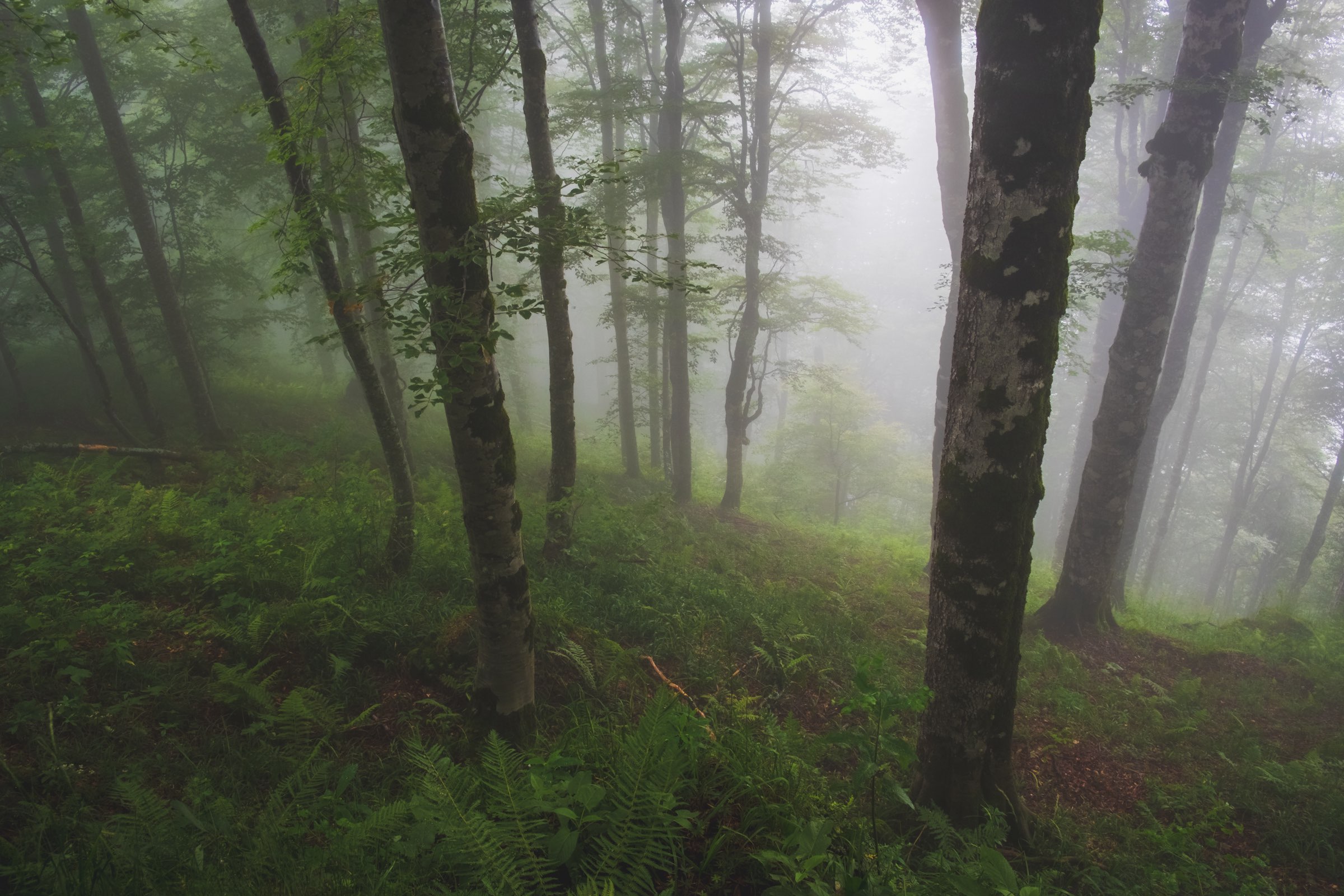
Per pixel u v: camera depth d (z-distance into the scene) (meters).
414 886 2.71
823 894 2.57
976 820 4.97
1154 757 6.89
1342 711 8.22
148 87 14.43
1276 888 5.07
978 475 4.73
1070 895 4.43
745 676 7.16
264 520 8.03
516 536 4.76
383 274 4.48
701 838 3.08
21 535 6.77
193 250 15.85
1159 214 9.55
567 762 3.24
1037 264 4.46
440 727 5.09
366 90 11.44
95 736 4.34
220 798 3.68
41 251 12.89
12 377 12.98
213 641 5.66
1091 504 9.99
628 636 7.26
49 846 3.25
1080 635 9.90
